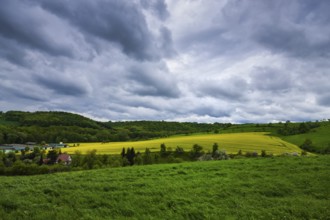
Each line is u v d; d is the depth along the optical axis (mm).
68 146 176250
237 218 13438
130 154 116375
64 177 24047
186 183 20547
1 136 181750
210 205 15281
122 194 17047
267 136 180250
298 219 13500
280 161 30453
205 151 127688
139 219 12977
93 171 28141
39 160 121625
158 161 119312
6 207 14039
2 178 25750
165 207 14664
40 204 14562
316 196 17438
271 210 14648
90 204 14883
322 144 136625
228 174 24094
